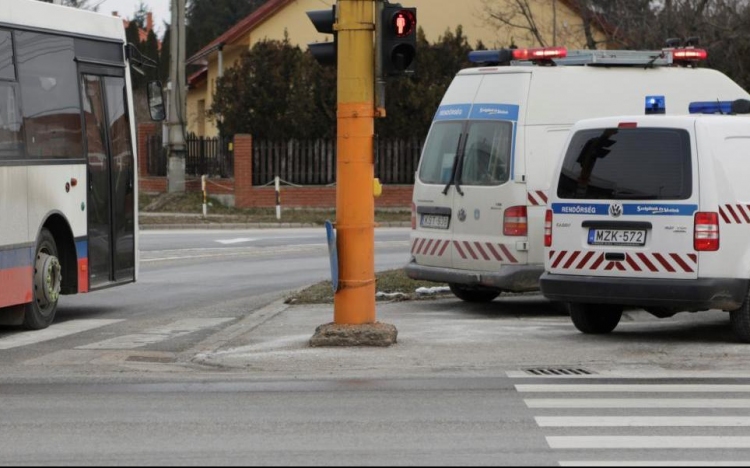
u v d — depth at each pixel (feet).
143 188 178.70
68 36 64.03
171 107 164.25
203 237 125.80
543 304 69.31
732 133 51.70
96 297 76.33
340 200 51.96
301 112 160.45
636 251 51.55
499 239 62.59
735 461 30.96
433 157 66.49
